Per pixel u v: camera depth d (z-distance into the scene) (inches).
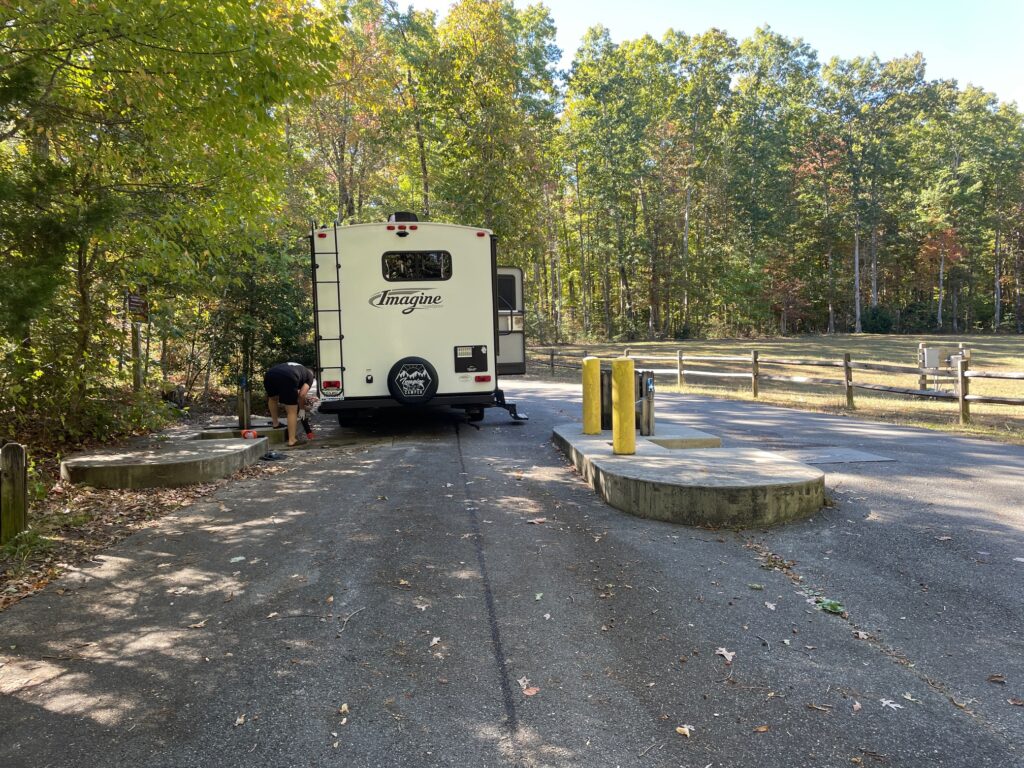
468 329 393.7
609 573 173.0
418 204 1198.9
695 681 122.0
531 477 281.7
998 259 2324.1
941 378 642.2
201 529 216.4
